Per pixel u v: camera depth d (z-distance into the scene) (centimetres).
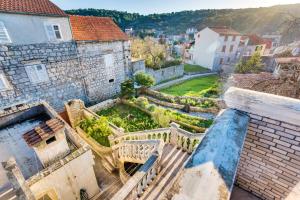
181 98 1898
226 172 185
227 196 161
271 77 1652
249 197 361
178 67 3133
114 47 1839
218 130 258
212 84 2814
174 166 634
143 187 525
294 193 170
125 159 853
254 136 322
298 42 2145
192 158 207
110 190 851
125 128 1325
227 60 4034
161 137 822
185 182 178
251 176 357
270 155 316
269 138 306
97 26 1792
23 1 1251
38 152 610
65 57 1480
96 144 1084
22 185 464
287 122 279
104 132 1111
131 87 1797
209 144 228
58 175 620
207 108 1658
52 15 1302
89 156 703
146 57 3039
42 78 1392
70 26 1440
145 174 514
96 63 1728
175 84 2800
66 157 640
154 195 510
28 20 1216
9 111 913
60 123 668
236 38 3888
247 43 4128
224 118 295
